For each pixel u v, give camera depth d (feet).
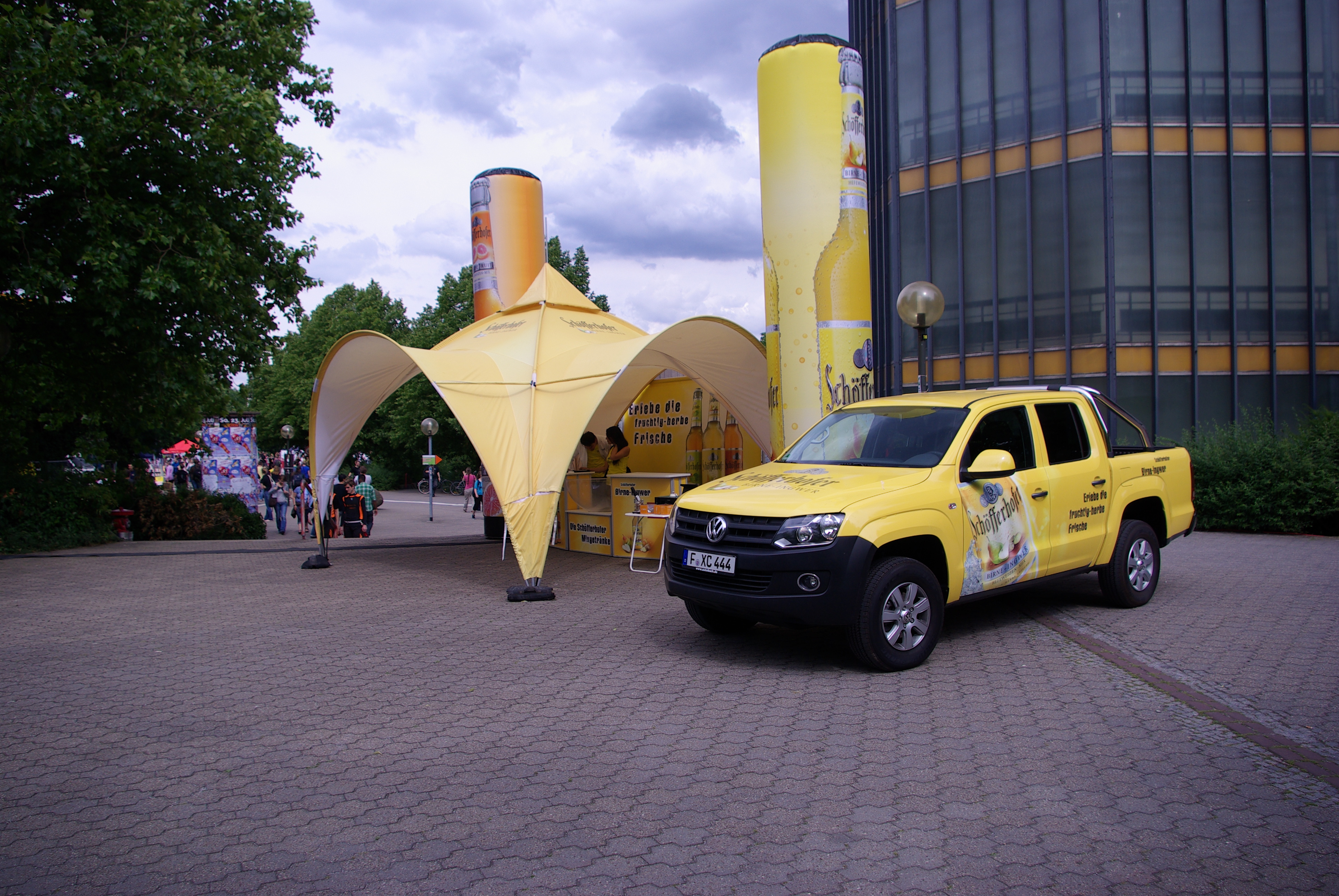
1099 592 28.37
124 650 23.49
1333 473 43.01
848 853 11.21
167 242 41.06
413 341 175.22
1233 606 25.85
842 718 16.52
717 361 39.17
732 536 19.74
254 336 52.34
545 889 10.39
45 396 55.06
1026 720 16.19
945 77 68.28
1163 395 60.85
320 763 14.74
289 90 54.49
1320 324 61.11
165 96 40.68
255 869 11.00
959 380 67.72
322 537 40.42
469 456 180.24
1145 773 13.69
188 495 67.10
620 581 33.32
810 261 34.17
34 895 10.39
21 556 45.62
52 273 39.65
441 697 18.52
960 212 67.46
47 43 40.78
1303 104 61.16
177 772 14.42
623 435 42.55
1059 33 63.21
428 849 11.50
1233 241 60.75
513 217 54.03
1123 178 61.16
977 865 10.84
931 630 19.93
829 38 34.19
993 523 21.35
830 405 34.19
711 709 17.25
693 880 10.55
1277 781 13.30
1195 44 61.05
